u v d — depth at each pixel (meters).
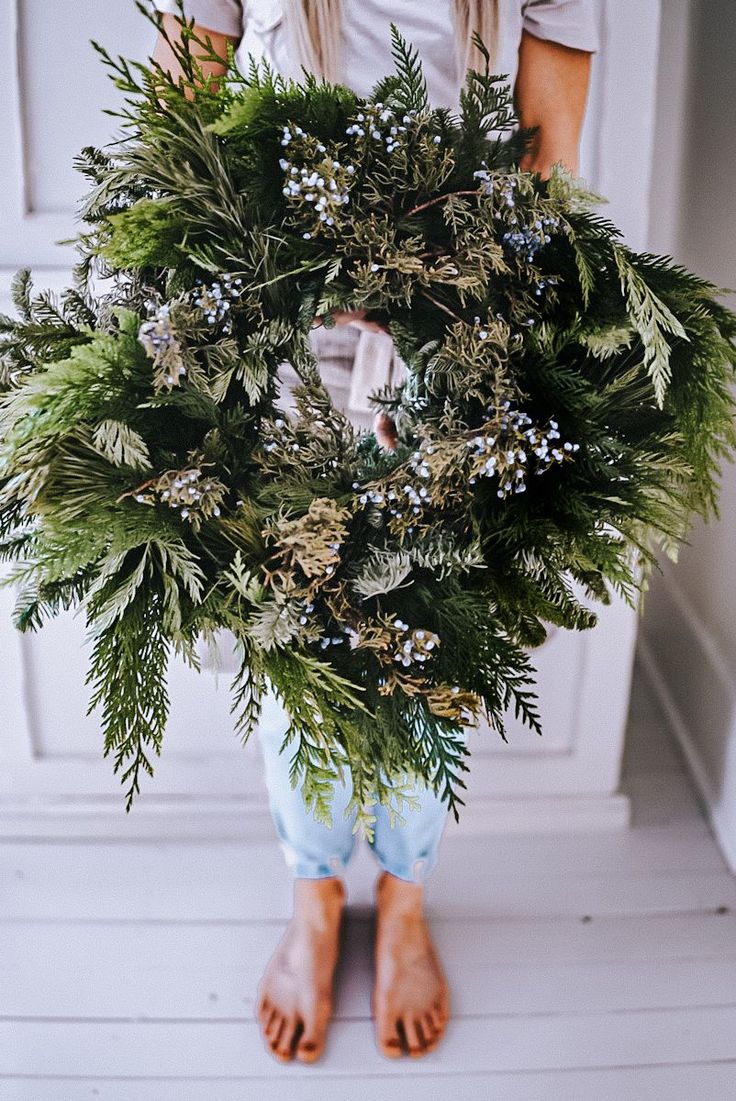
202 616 0.72
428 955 1.25
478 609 0.77
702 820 1.53
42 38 1.11
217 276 0.77
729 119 1.33
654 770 1.62
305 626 0.75
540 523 0.78
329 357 1.09
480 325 0.79
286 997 1.20
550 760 1.47
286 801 1.11
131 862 1.44
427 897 1.39
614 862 1.45
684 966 1.29
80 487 0.71
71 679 1.39
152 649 0.73
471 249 0.76
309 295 0.79
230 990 1.25
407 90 0.81
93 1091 1.13
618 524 0.84
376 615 0.76
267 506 0.78
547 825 1.50
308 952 1.21
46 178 1.17
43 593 0.79
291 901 1.38
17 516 0.78
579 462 0.78
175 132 0.75
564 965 1.29
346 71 0.99
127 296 0.81
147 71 0.74
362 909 1.37
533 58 1.04
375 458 0.84
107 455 0.71
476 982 1.26
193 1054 1.17
